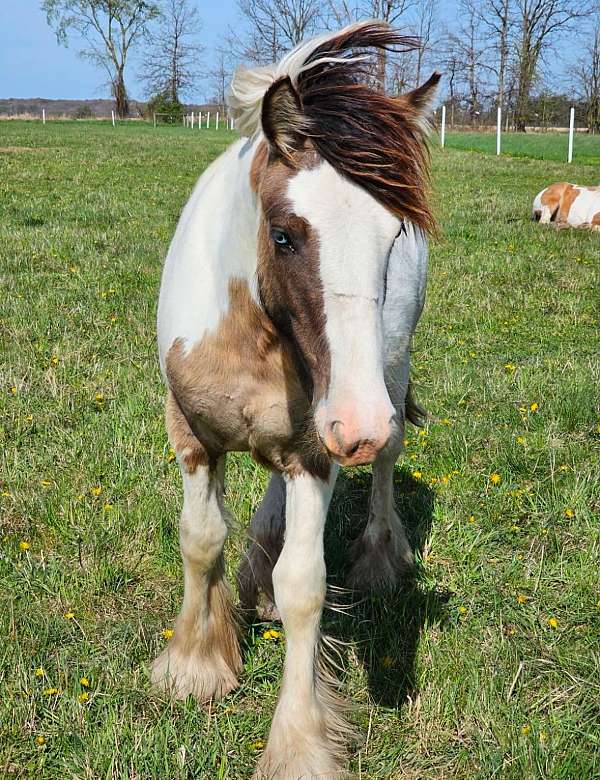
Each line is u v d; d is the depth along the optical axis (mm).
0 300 7168
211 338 2562
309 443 2531
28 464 4391
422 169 2154
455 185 16609
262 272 2285
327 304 1982
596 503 4258
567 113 56094
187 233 2863
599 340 6891
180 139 31000
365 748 2760
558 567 3717
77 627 3242
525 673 3066
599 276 8945
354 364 1943
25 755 2643
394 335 3361
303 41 2309
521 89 53781
